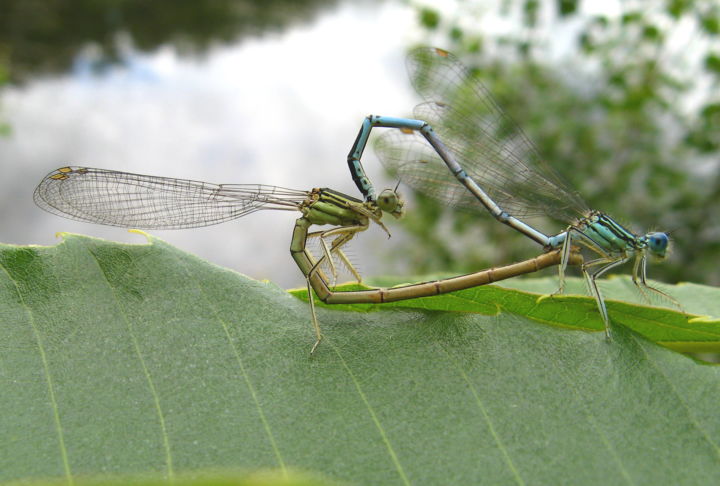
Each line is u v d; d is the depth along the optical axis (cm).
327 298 14
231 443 13
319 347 13
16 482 12
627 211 33
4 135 55
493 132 15
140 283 13
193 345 13
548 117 35
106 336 13
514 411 13
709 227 32
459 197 15
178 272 13
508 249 36
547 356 13
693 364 13
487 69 36
